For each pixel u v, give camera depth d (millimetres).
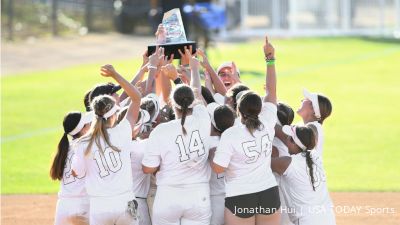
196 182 22688
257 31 106688
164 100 25281
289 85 68500
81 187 23812
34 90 67625
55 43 96062
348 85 68312
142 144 24062
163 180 22719
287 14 106125
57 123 54000
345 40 100500
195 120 22734
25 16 107750
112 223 22625
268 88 23734
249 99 22516
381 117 54062
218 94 25969
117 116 23516
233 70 27516
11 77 74688
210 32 94562
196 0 95000
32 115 56750
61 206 24016
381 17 106062
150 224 24359
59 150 23875
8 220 31500
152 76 25031
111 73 22781
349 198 33812
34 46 93438
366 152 43719
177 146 22500
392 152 43562
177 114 22859
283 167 23406
